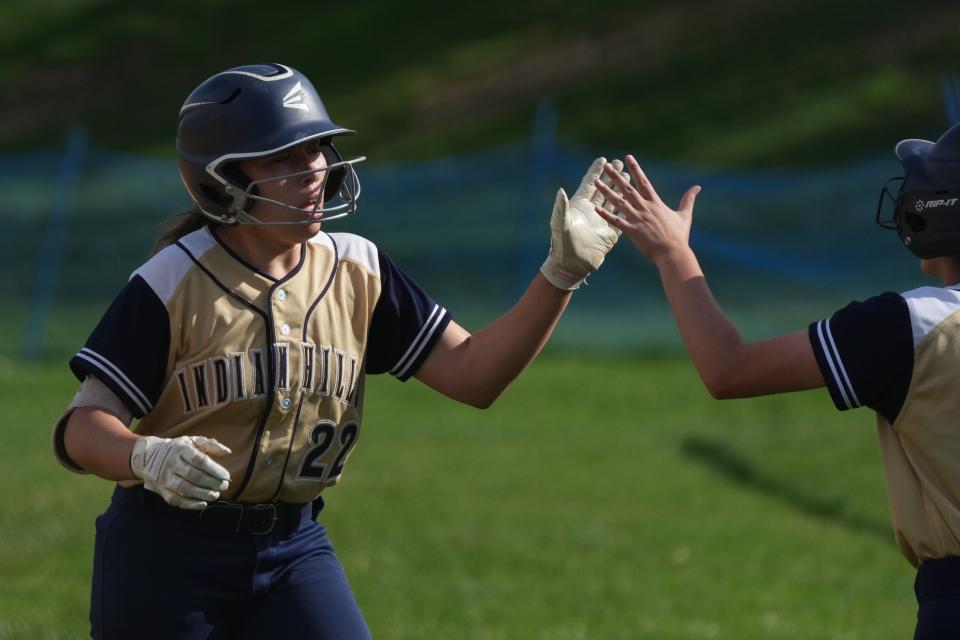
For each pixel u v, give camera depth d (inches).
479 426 1946.4
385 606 1112.8
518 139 3786.9
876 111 3533.5
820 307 2559.1
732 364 509.7
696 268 532.4
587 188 585.9
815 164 3373.5
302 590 574.6
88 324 2662.4
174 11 5172.2
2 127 4574.3
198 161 556.7
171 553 557.3
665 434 1911.9
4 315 2689.5
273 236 564.4
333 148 596.4
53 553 1283.2
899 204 526.9
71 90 4751.5
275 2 5068.9
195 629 556.4
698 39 4128.9
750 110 3690.9
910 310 494.0
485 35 4483.3
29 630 1028.5
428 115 4067.4
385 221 3029.0
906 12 3946.9
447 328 604.1
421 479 1615.4
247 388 558.3
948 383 488.1
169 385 560.7
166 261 559.2
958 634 490.0
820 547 1344.7
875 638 1042.1
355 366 582.9
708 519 1449.3
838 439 1839.3
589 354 2485.2
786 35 3998.5
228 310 558.6
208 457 502.9
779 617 1098.7
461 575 1214.3
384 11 4781.0
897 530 519.8
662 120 3750.0
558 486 1593.3
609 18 4384.8
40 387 2218.3
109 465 526.3
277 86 558.9
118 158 3563.0
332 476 589.0
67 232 3063.5
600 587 1182.3
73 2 5447.8
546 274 580.1
